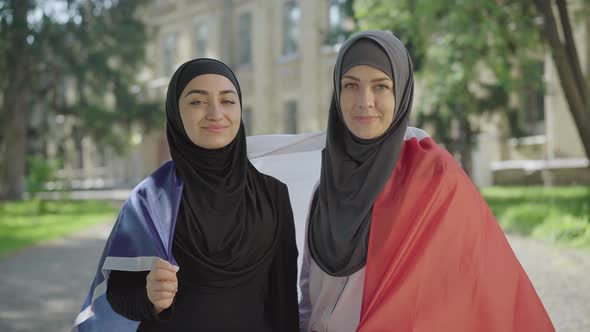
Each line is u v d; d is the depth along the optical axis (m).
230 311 1.93
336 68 1.99
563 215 8.34
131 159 32.62
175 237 1.90
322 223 2.05
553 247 7.06
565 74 8.60
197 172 1.93
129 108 21.95
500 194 13.30
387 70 1.90
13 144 22.56
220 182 1.90
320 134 2.56
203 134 1.88
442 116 12.61
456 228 1.93
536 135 16.38
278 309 2.10
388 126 1.91
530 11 9.40
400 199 1.94
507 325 1.91
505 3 9.43
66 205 19.95
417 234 1.91
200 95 1.90
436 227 1.91
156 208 1.90
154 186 1.97
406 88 1.96
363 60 1.89
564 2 8.53
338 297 2.09
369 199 1.94
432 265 1.90
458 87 10.14
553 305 4.71
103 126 22.14
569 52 8.66
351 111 1.90
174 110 1.95
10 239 10.91
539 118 16.34
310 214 2.26
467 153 13.18
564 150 15.12
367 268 1.93
